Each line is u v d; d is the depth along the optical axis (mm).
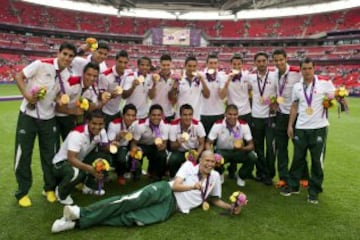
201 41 50750
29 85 4109
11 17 44094
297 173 4891
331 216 4137
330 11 45281
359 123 13680
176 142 5273
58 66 4156
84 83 4641
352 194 5008
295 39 46219
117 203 3582
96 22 50719
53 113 4340
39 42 45188
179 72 5781
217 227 3713
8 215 3881
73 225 3512
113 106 5508
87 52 5242
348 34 42062
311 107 4570
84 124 4379
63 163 4277
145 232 3523
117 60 5262
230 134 5270
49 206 4199
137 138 5258
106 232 3496
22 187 4184
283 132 5203
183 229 3629
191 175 4152
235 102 5781
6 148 7234
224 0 48156
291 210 4301
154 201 3793
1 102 16922
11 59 39625
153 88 5652
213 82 5812
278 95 5184
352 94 31000
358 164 6891
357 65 38906
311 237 3553
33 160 6461
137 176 5461
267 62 5320
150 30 50500
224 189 5148
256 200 4656
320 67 40750
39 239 3314
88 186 4762
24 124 4113
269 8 48344
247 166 5262
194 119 5367
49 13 48094
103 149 4762
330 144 9102
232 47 49969
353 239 3533
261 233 3607
